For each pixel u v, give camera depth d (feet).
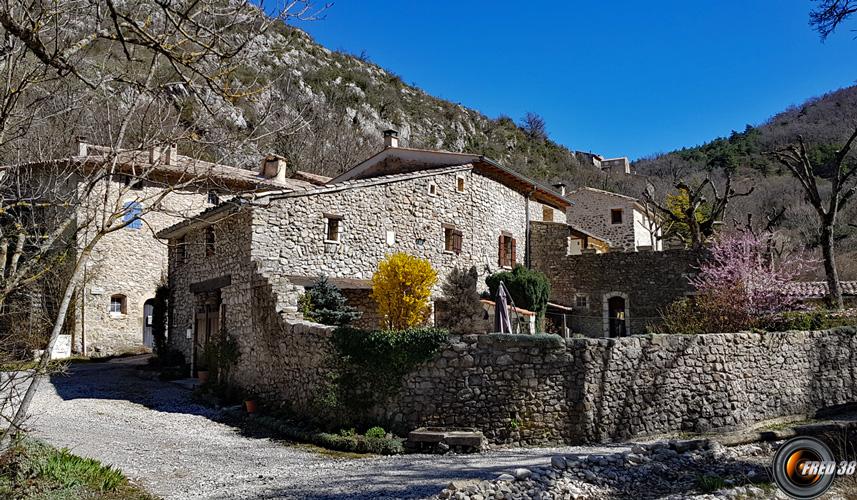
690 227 89.66
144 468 27.20
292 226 49.73
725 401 41.22
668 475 24.47
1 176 18.93
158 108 18.34
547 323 70.08
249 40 15.11
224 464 28.73
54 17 15.66
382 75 244.42
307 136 114.73
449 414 35.14
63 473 21.94
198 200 78.84
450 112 241.55
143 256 81.00
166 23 14.66
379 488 23.29
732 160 215.92
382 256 56.54
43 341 29.96
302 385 39.45
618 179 225.35
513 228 76.64
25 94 17.72
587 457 26.12
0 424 28.09
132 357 75.00
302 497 22.22
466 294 54.90
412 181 60.90
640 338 39.27
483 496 20.86
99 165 18.75
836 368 47.67
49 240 17.58
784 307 56.90
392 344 35.83
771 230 98.89
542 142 262.67
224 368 49.49
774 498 20.70
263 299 44.96
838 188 63.77
